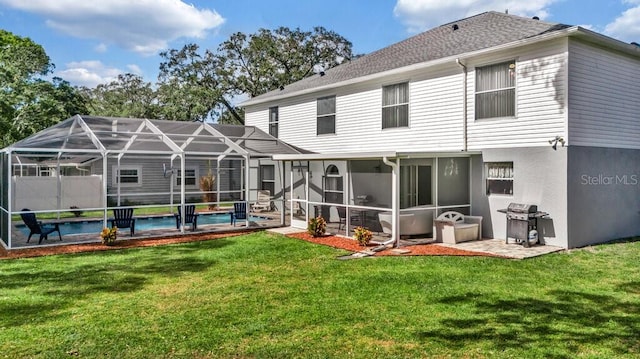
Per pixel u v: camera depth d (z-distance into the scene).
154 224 18.72
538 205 12.06
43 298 7.45
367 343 5.44
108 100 50.00
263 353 5.17
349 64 21.84
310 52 39.88
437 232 12.80
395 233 12.05
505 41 12.90
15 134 26.06
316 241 13.06
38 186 19.23
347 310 6.70
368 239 12.15
